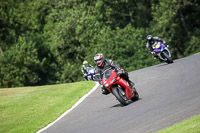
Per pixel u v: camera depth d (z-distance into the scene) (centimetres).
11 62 17162
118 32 18438
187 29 18338
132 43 18012
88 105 4166
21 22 19175
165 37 18425
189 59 6625
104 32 18250
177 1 17488
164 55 6494
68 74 18725
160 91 3884
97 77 3675
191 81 4025
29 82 17538
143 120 2683
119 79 3466
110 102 4009
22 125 3869
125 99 3550
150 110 2988
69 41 18938
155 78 5059
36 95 5753
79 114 3759
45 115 4144
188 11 18962
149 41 6656
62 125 3412
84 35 18225
